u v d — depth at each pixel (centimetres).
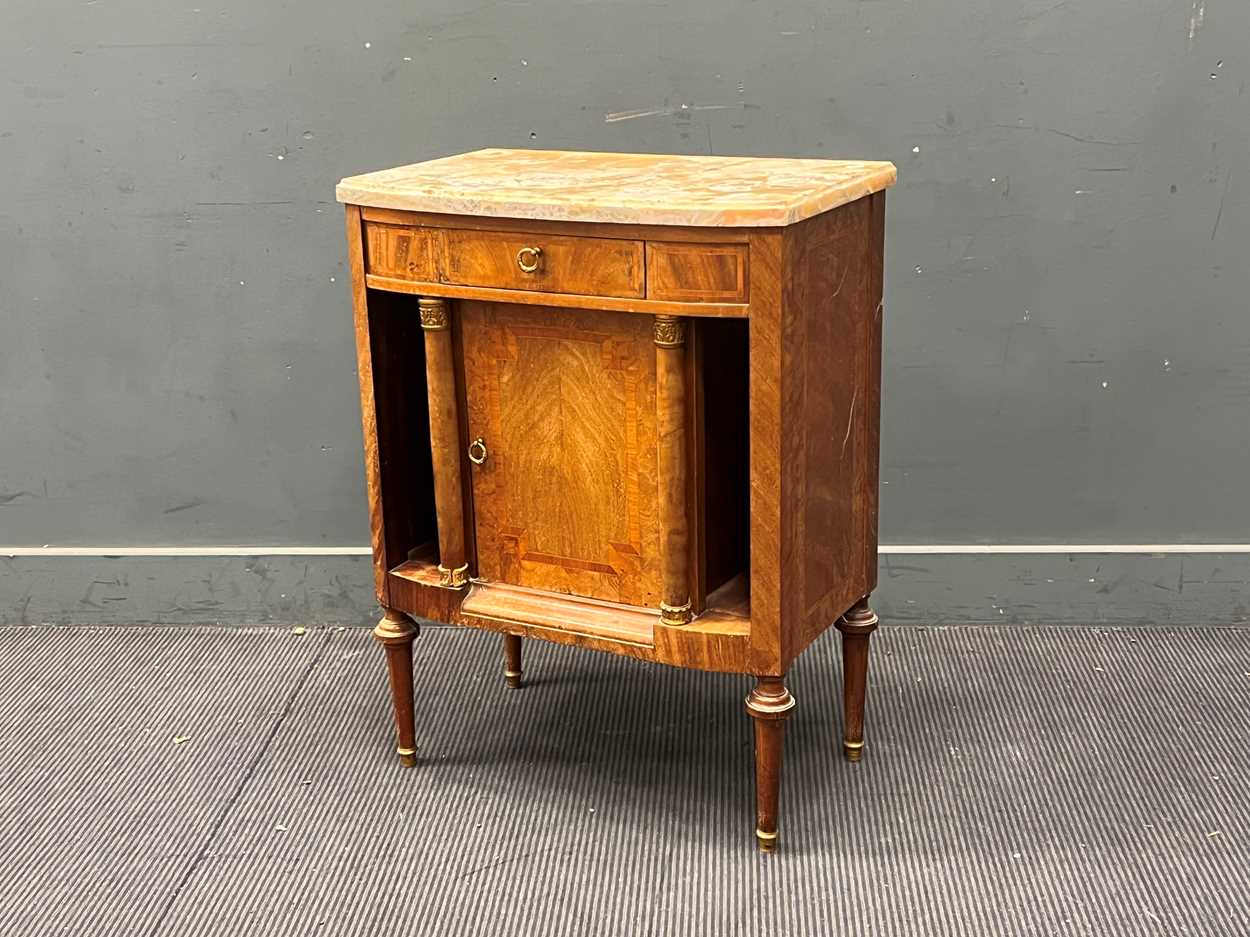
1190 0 291
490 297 236
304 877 241
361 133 312
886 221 307
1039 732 281
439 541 264
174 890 238
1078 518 322
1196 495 319
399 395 263
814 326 228
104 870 245
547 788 267
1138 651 313
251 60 310
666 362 224
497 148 304
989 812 255
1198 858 239
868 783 265
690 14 300
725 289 217
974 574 324
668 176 243
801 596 238
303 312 323
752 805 259
